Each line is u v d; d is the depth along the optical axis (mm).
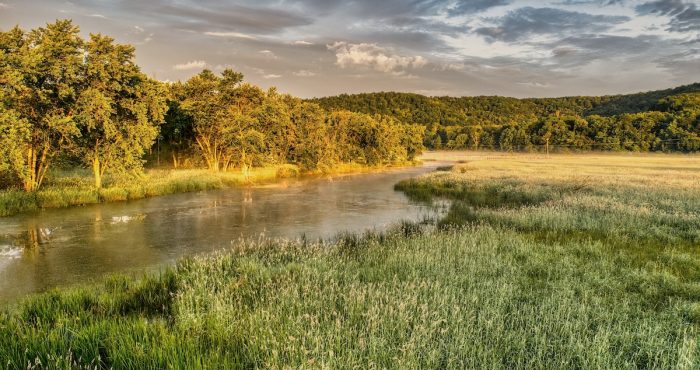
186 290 7801
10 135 17766
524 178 33156
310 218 19125
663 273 9094
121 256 12578
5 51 19469
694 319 6906
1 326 6348
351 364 5008
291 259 10820
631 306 7480
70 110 21562
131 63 24328
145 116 24625
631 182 28391
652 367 5352
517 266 9844
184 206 21984
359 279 8688
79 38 21953
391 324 6020
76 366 5156
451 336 5941
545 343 5762
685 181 28562
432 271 9000
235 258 10812
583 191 23734
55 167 28688
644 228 13914
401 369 4875
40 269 11281
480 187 28531
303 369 4770
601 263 9914
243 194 27219
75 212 19516
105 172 30812
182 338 5855
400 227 16125
